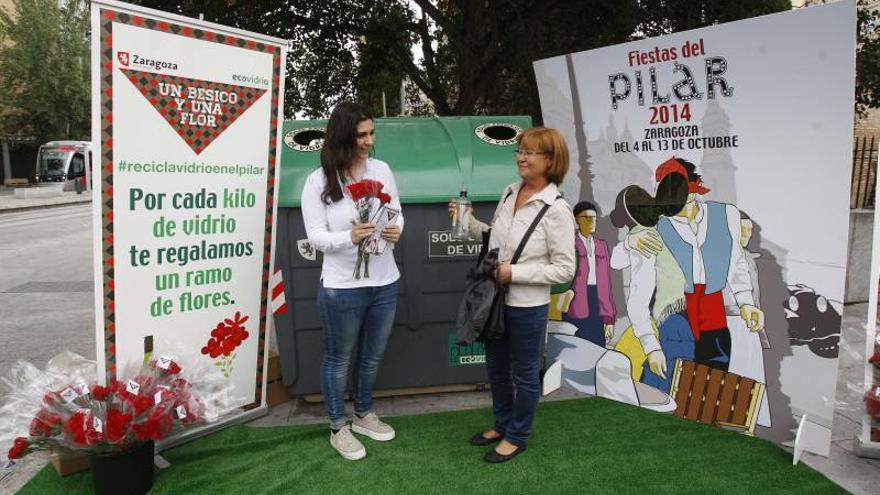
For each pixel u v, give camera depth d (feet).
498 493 8.24
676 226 9.96
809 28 8.07
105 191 8.43
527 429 8.98
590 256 11.07
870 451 9.00
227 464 9.17
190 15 21.76
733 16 22.22
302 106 32.73
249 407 10.78
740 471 8.66
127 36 8.36
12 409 8.28
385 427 9.84
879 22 22.62
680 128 9.61
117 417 7.77
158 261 9.09
